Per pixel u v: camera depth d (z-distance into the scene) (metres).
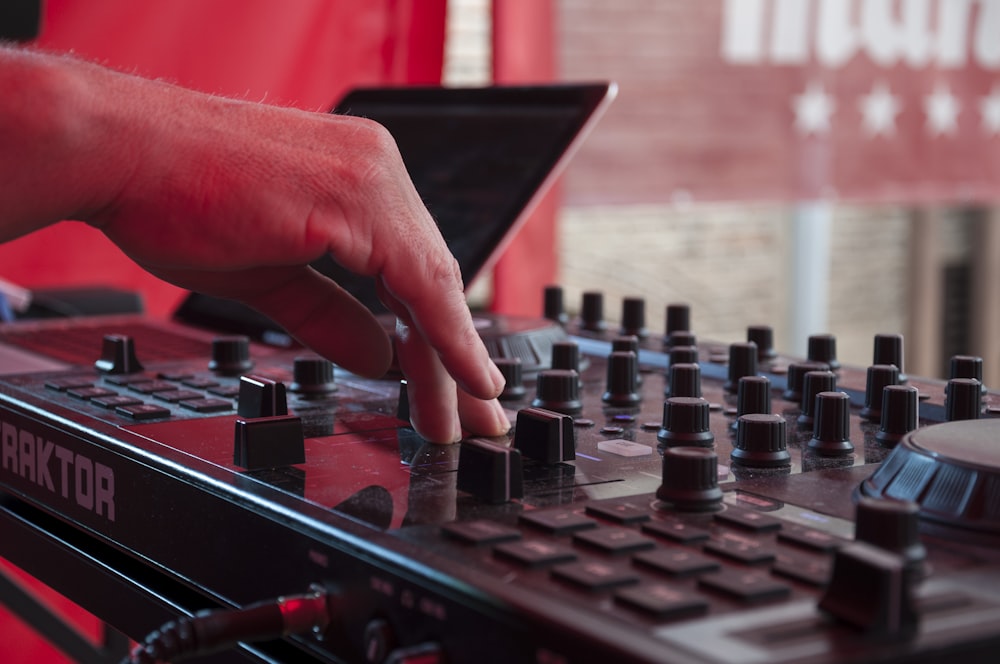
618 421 0.70
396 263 0.57
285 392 0.67
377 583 0.44
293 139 0.56
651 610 0.36
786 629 0.35
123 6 1.92
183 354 0.97
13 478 0.76
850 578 0.35
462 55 2.62
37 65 0.51
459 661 0.40
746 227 3.87
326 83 2.10
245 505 0.52
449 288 0.58
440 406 0.62
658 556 0.41
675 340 0.92
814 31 3.31
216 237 0.55
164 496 0.59
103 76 0.54
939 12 3.54
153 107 0.54
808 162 3.34
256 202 0.54
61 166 0.51
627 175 3.07
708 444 0.63
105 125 0.52
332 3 2.09
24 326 1.17
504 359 0.81
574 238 3.55
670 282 3.74
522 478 0.52
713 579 0.39
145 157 0.53
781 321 3.99
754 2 3.21
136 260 0.61
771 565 0.41
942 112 3.58
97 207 0.54
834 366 0.86
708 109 3.17
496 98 1.11
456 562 0.42
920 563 0.41
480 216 1.00
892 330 4.23
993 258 4.37
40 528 0.71
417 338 0.62
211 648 0.44
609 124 3.03
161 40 1.96
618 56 3.02
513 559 0.42
